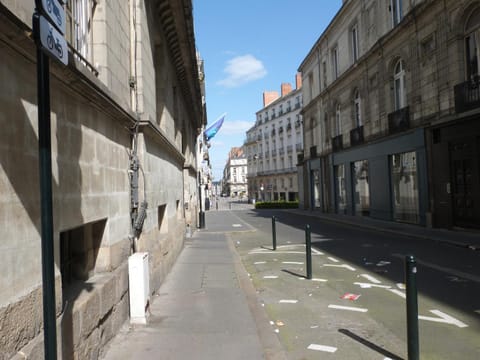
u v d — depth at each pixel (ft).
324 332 16.47
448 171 52.03
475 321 17.24
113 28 16.67
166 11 28.04
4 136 7.93
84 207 12.59
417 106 58.70
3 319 7.57
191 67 40.40
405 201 64.44
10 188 8.09
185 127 53.11
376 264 31.09
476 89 46.26
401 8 64.18
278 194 242.58
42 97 6.96
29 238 8.77
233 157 460.55
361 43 79.30
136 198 19.07
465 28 49.26
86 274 14.39
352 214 87.25
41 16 6.44
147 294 18.04
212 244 47.47
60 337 9.82
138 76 20.48
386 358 13.75
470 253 35.42
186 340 15.20
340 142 92.22
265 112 260.21
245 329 16.55
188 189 56.49
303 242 46.75
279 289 24.08
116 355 13.66
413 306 12.89
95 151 13.85
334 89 95.86
